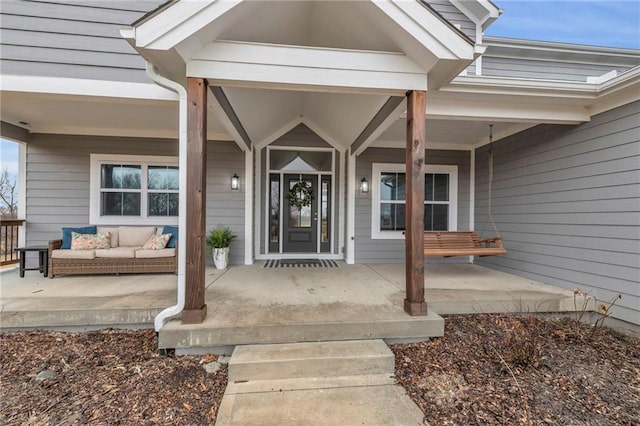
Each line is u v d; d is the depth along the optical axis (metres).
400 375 2.45
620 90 3.40
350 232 6.10
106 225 5.50
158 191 5.67
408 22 2.68
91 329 3.16
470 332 3.16
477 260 6.13
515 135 5.16
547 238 4.49
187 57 2.67
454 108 3.78
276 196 6.54
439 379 2.38
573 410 2.04
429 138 5.87
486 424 1.91
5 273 4.87
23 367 2.49
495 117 3.84
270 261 6.11
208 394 2.21
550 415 1.99
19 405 2.05
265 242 6.42
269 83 2.86
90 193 5.45
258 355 2.48
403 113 3.63
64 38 3.48
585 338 3.15
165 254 4.75
